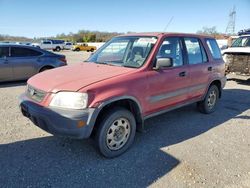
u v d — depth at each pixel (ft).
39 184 9.55
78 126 10.10
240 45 34.76
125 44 14.65
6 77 27.81
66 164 11.00
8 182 9.59
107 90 10.77
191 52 15.98
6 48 27.73
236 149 12.88
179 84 14.64
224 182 9.99
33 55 29.63
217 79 18.25
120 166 10.98
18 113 17.62
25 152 11.93
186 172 10.60
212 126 16.14
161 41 13.69
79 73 12.10
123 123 11.80
